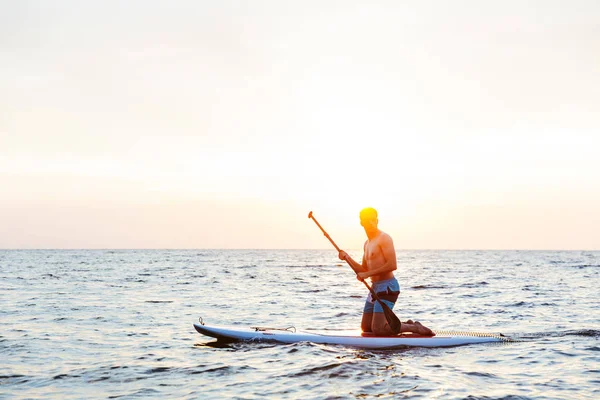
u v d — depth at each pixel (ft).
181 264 188.75
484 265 191.42
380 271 26.09
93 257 297.74
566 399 18.11
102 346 28.30
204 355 25.71
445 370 22.13
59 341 29.78
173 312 44.06
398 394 18.69
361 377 20.95
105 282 84.12
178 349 27.35
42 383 20.63
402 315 42.57
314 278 105.60
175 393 19.16
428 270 145.69
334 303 53.57
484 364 23.29
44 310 44.70
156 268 147.95
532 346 27.37
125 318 39.86
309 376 21.25
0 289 67.87
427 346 26.99
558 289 70.69
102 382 20.75
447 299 56.90
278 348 26.78
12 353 26.32
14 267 146.20
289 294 64.39
